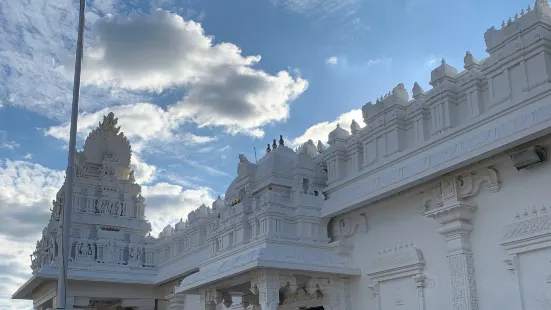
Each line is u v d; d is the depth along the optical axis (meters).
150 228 31.36
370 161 16.53
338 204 16.61
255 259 14.97
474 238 13.38
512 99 12.55
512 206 12.58
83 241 27.06
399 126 15.64
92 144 32.16
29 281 25.67
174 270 25.31
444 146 13.80
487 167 13.10
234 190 20.38
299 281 16.70
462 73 14.23
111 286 26.59
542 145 11.98
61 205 28.58
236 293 19.00
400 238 15.39
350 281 16.91
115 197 31.14
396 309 15.19
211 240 19.80
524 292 12.01
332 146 18.06
